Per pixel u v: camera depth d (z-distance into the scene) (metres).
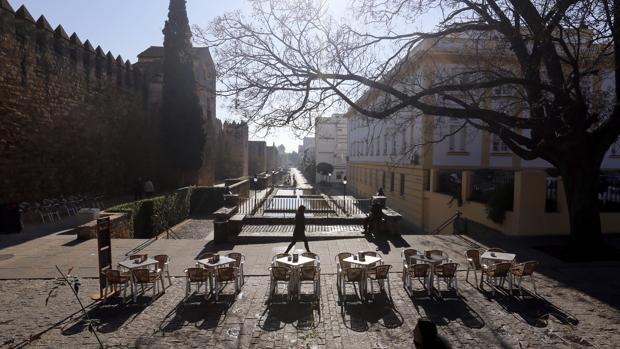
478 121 21.06
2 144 15.70
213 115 42.00
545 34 8.55
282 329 6.25
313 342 5.81
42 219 16.36
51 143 18.70
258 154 77.56
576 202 10.78
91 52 22.09
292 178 76.19
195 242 12.62
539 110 10.48
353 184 47.34
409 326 6.37
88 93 21.86
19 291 7.81
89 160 22.00
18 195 16.58
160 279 8.20
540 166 21.94
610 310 6.98
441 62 18.20
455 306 7.21
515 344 5.73
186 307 7.15
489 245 11.97
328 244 12.28
